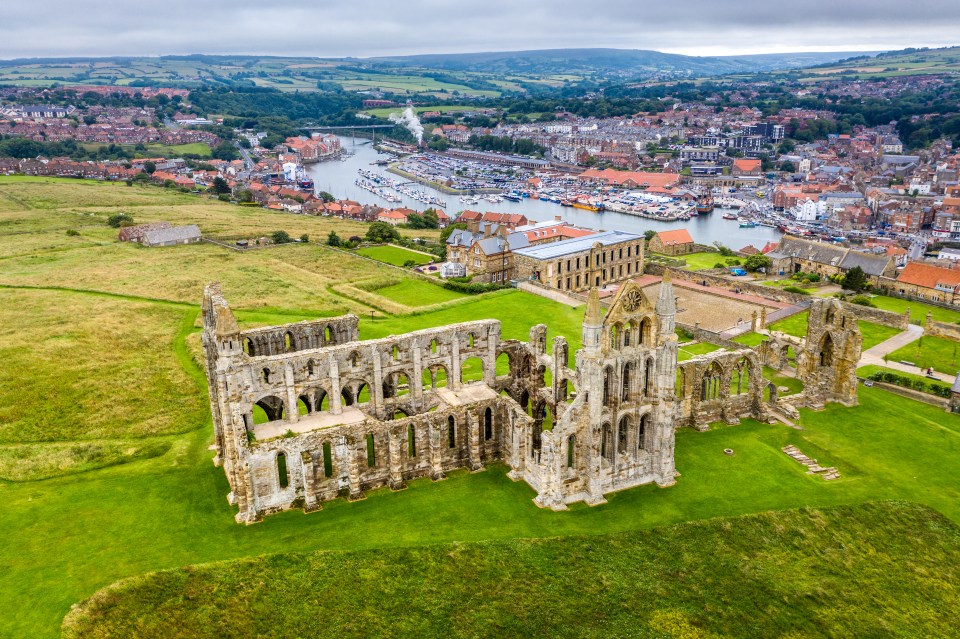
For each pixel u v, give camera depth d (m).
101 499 82.50
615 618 65.88
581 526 77.81
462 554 72.12
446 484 86.06
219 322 76.25
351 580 68.44
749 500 83.69
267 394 84.69
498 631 64.00
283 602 65.81
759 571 72.50
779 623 66.50
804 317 157.25
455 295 176.12
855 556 75.56
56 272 188.38
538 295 173.00
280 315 153.75
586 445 81.88
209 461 91.94
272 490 79.19
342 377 89.44
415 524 77.31
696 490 85.62
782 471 90.44
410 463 86.62
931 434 101.00
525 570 70.62
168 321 148.50
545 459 80.50
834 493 85.81
